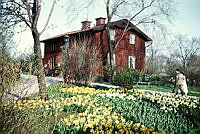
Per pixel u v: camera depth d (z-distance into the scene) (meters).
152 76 26.12
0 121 3.91
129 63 28.59
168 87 21.83
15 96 5.08
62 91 10.40
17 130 3.98
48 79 18.83
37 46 7.94
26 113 4.58
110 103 7.75
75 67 14.36
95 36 25.44
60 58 15.53
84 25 28.28
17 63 5.23
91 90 10.52
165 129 4.73
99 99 8.46
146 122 5.23
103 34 26.14
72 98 7.80
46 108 6.13
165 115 6.35
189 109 7.36
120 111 6.73
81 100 7.73
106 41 26.33
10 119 4.07
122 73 13.20
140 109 6.95
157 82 25.47
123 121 5.21
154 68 29.55
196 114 6.32
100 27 25.62
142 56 30.47
